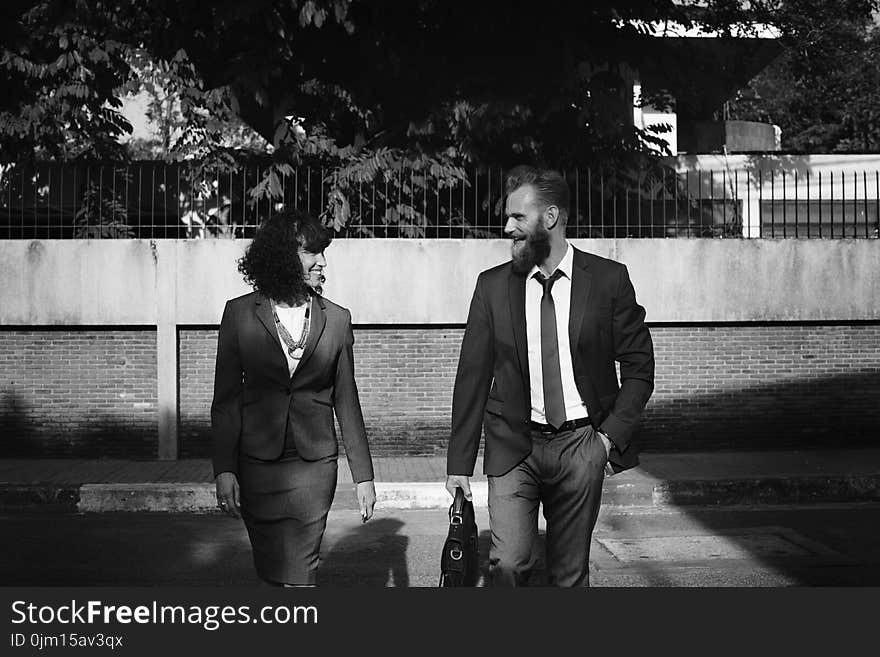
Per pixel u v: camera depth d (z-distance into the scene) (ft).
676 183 52.70
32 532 31.73
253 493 14.99
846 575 24.85
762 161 67.10
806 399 46.06
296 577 14.96
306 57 49.75
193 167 50.03
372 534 30.83
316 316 15.19
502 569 14.67
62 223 46.91
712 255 44.98
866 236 46.37
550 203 14.96
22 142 50.06
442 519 33.65
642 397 15.01
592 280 14.97
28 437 44.37
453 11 48.11
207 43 48.24
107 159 53.26
